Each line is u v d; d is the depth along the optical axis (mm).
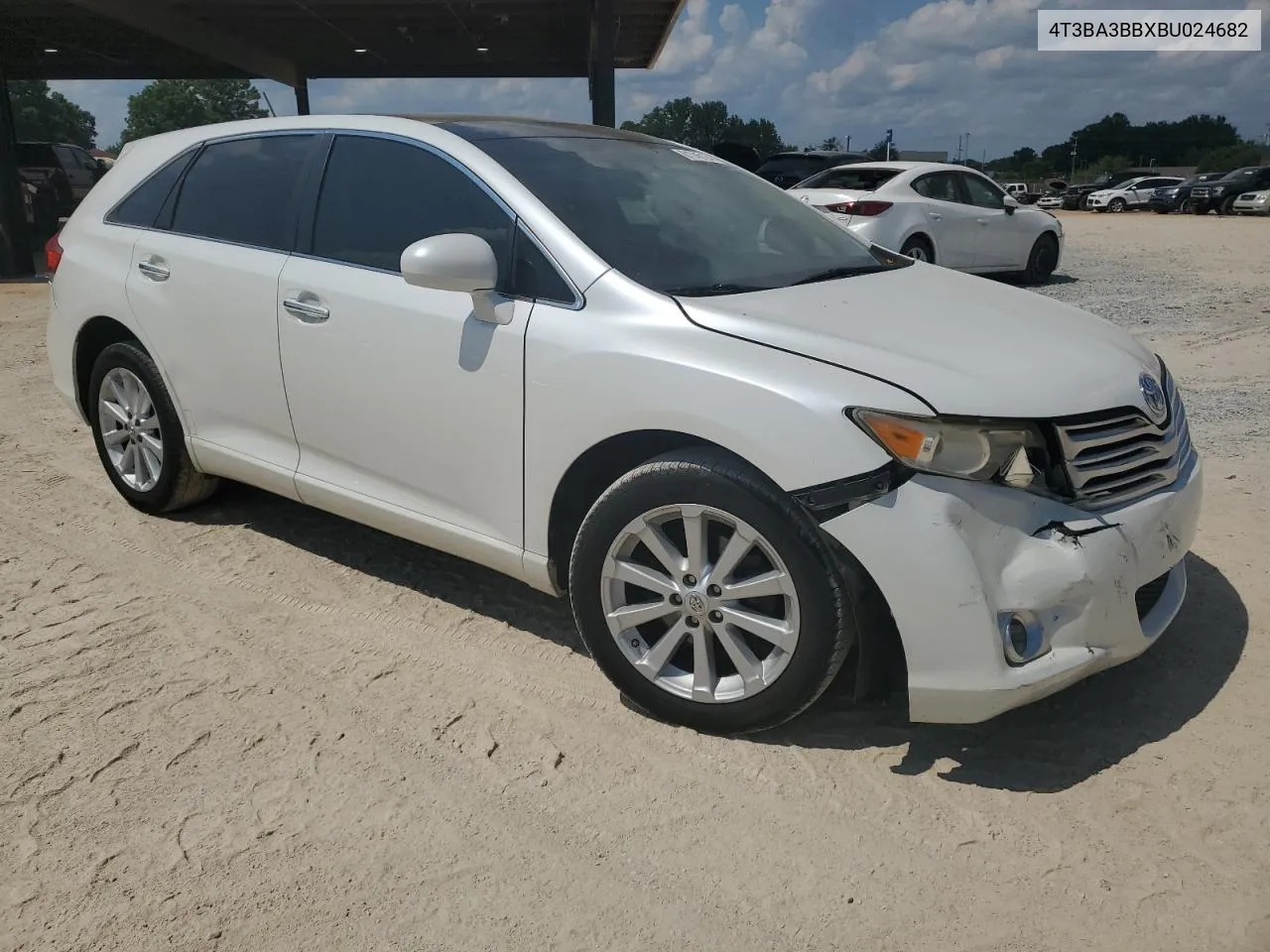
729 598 2752
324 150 3754
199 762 2801
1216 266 13969
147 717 3016
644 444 2939
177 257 4082
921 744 2861
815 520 2557
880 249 4043
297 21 16562
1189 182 35812
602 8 13773
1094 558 2564
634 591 3031
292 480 3818
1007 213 11844
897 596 2508
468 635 3537
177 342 4105
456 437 3242
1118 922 2213
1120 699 3062
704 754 2830
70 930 2215
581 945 2178
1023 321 3148
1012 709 2826
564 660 3359
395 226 3475
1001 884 2334
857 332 2814
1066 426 2609
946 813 2574
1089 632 2586
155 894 2318
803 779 2715
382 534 4434
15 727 2955
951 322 3014
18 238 14539
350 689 3176
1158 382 3008
